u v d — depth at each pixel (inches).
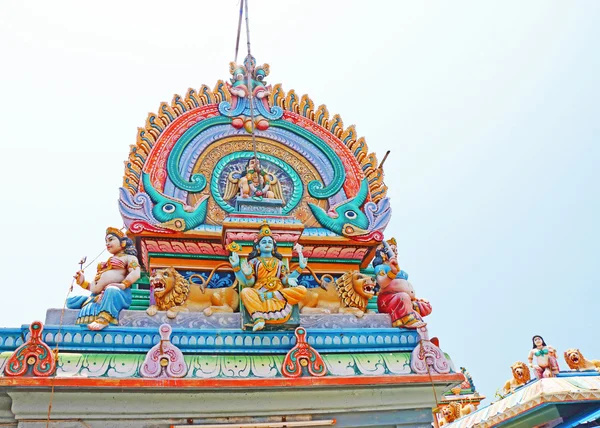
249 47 500.7
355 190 462.9
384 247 430.9
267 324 342.3
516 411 392.2
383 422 339.9
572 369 417.4
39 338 300.7
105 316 325.7
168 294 355.9
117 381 295.4
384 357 349.1
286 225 390.6
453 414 582.6
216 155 453.1
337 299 389.4
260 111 479.5
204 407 316.2
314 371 330.0
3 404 297.0
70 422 296.7
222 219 427.2
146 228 397.4
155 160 429.4
